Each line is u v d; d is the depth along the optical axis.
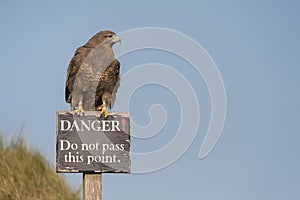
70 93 14.25
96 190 10.78
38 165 21.89
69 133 10.72
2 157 21.55
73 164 10.67
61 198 21.31
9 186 20.97
